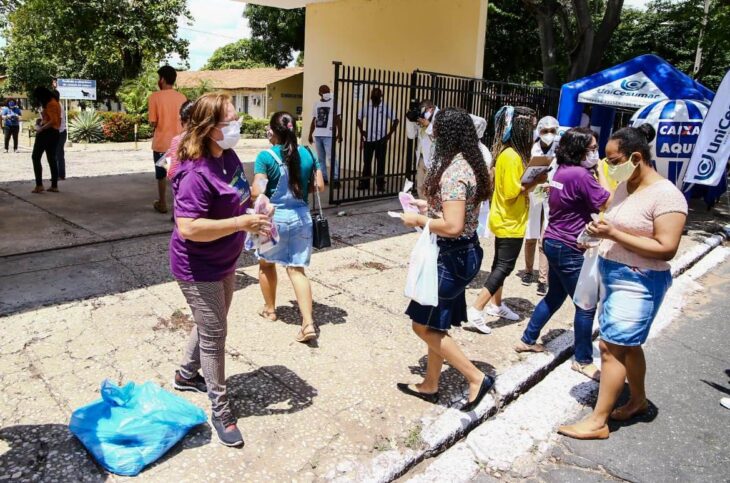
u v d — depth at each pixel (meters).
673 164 8.54
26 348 3.88
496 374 3.98
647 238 3.12
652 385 4.25
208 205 2.75
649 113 8.53
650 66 9.67
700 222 9.92
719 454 3.39
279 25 25.02
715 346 5.02
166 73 7.38
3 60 31.11
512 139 4.48
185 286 2.89
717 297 6.32
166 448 2.85
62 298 4.74
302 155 4.16
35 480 2.64
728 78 7.09
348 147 12.73
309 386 3.65
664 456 3.34
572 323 5.05
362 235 7.45
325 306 5.00
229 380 3.65
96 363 3.73
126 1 27.95
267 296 4.54
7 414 3.14
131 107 25.27
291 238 4.18
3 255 5.73
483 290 4.64
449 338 3.39
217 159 2.81
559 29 19.84
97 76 29.14
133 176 11.39
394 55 12.16
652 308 3.25
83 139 22.27
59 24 26.98
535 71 25.03
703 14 11.52
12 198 8.51
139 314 4.52
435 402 3.56
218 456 2.89
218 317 2.93
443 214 3.05
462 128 3.08
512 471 3.14
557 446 3.38
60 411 3.19
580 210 3.96
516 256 4.59
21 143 21.61
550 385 4.11
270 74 41.06
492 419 3.62
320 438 3.12
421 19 11.55
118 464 2.69
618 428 3.62
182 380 3.41
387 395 3.61
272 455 2.94
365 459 2.98
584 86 10.02
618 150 3.17
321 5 13.39
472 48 10.80
